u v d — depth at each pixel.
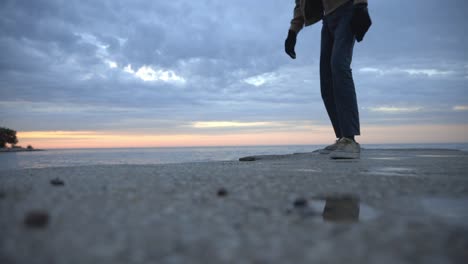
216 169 2.87
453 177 2.19
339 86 4.30
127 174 2.42
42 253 0.85
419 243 0.91
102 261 0.80
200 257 0.83
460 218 1.18
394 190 1.74
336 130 5.10
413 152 5.93
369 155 5.01
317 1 4.96
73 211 1.26
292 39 5.38
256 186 1.86
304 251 0.86
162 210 1.30
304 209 1.33
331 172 2.55
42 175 2.43
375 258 0.81
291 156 5.12
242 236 0.98
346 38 4.29
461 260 0.79
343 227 1.07
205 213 1.26
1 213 1.22
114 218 1.17
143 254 0.85
